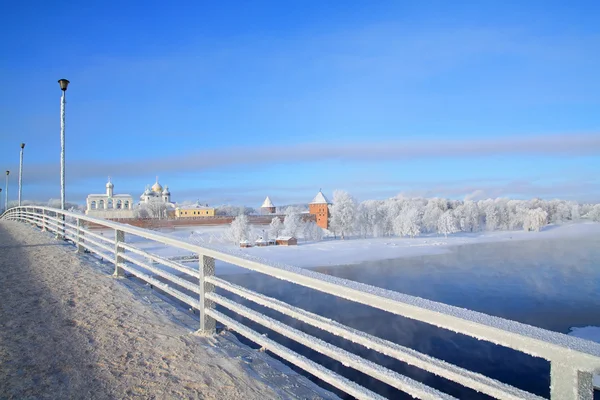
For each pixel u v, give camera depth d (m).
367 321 21.16
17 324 4.57
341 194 81.75
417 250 63.50
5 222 25.55
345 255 57.97
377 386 13.15
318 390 3.04
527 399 1.51
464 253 60.06
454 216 94.88
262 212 123.94
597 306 27.83
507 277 40.47
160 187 129.75
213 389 3.04
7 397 2.91
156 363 3.52
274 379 3.22
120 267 7.26
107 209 104.31
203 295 4.20
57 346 3.91
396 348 2.10
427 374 14.38
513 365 15.73
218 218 92.25
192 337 4.17
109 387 3.07
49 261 9.14
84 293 6.08
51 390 3.03
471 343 18.12
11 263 8.86
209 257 4.21
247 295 3.41
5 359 3.59
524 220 96.25
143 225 85.00
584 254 57.66
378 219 84.12
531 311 26.92
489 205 98.94
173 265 4.91
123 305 5.42
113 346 3.91
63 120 14.88
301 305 24.25
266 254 59.12
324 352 2.55
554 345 1.41
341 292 2.38
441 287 35.62
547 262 50.62
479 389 1.70
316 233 76.31
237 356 3.68
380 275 42.69
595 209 112.25
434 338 18.66
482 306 28.53
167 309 5.28
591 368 1.30
